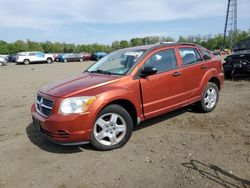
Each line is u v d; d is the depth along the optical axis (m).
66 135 4.50
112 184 3.82
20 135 5.87
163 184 3.75
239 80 12.14
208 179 3.80
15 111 8.05
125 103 5.18
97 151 4.88
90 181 3.93
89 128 4.58
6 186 3.89
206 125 5.98
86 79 5.29
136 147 4.98
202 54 6.83
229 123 6.04
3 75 20.86
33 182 3.97
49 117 4.61
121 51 6.26
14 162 4.62
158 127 5.99
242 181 3.73
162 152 4.72
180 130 5.75
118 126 4.95
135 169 4.19
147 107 5.39
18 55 40.22
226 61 12.42
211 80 7.11
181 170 4.07
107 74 5.48
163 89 5.65
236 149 4.70
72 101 4.53
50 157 4.74
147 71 5.22
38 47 95.00
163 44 6.03
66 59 46.12
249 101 7.98
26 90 12.27
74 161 4.55
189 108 7.30
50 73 21.44
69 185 3.86
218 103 7.89
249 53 11.67
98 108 4.61
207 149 4.75
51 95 4.77
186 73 6.15
